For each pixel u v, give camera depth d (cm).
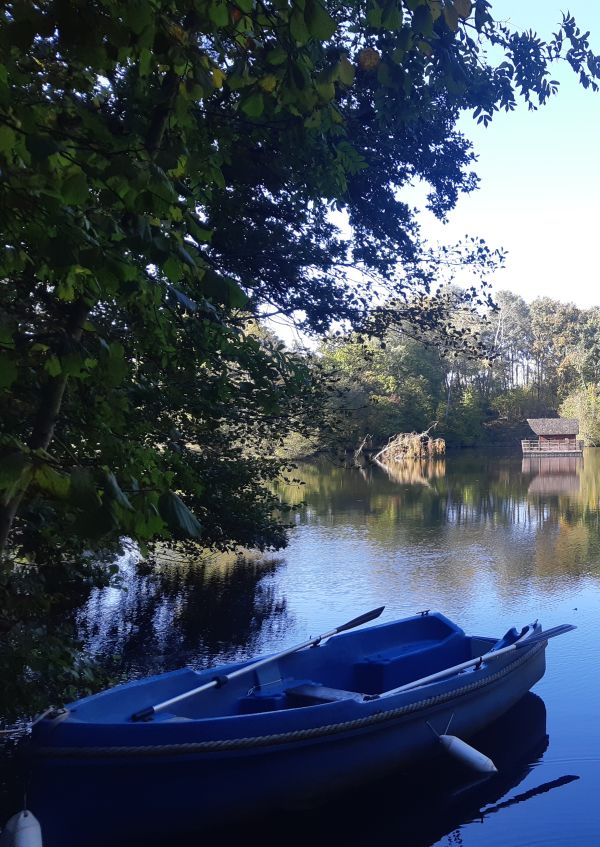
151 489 227
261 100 349
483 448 6341
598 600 1128
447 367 6175
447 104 967
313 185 792
